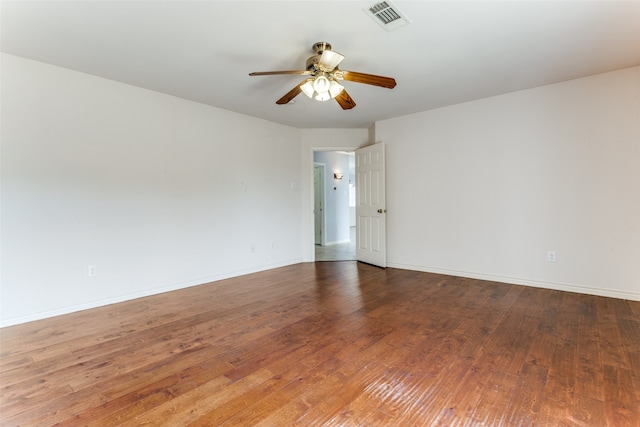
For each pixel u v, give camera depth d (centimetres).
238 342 241
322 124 526
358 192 551
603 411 158
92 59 287
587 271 345
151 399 173
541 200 370
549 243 367
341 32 242
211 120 423
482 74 327
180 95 381
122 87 342
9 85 276
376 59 290
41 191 292
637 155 316
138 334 257
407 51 274
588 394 172
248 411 163
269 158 501
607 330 252
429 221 460
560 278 361
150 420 156
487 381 186
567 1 206
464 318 283
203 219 415
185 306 325
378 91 374
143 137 358
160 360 215
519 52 279
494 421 153
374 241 515
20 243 282
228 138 443
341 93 286
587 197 342
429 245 462
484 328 261
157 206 371
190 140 401
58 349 232
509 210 392
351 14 219
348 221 851
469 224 423
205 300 344
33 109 288
